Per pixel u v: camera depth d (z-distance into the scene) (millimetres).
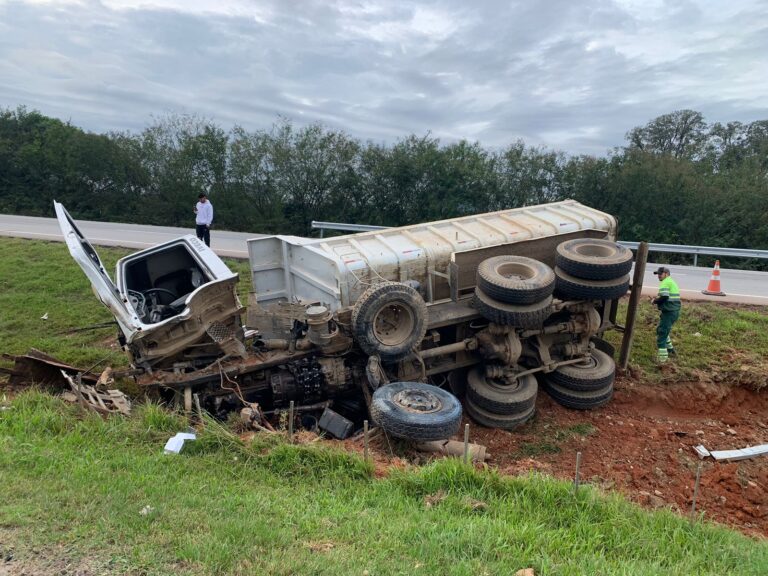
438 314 7977
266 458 5602
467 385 8516
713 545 4660
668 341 9680
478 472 5441
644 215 26062
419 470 5605
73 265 14234
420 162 26172
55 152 27625
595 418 8531
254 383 7586
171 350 7043
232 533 3984
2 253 15445
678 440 7973
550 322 8750
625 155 27359
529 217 9641
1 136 28719
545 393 9148
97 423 6039
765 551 4656
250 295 8336
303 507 4672
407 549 4035
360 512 4641
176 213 27656
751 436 8102
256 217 27078
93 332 10523
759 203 25156
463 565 3791
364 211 27391
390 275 8180
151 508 4258
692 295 12820
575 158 27125
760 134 35469
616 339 10523
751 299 12453
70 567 3463
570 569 3889
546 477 5551
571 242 8484
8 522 3906
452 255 8164
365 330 7160
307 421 7426
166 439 5906
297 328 7809
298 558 3721
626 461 7418
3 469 4832
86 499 4344
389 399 6598
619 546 4449
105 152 27562
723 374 9172
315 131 27391
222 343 7285
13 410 6270
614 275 7961
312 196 28000
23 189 28250
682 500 6582
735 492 6816
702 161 30156
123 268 8367
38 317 11102
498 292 7398
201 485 4922
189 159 27547
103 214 27969
